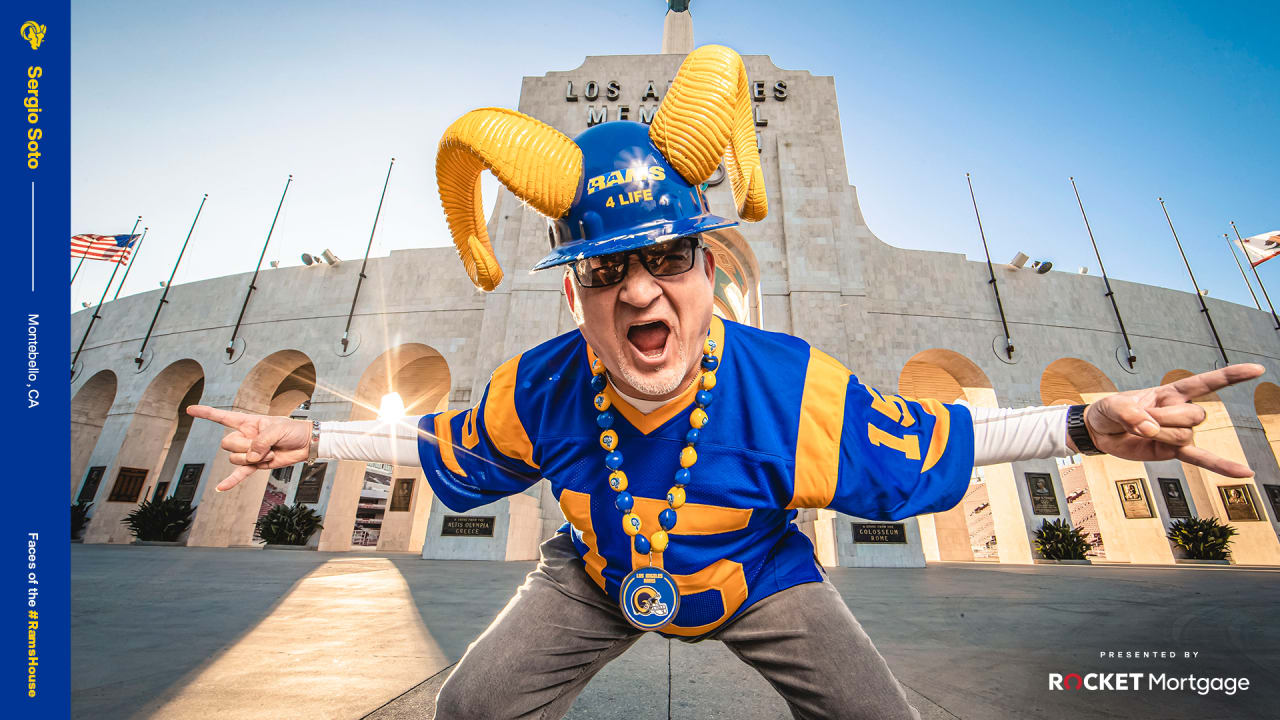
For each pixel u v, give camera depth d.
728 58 1.40
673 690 2.71
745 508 1.38
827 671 1.30
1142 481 18.98
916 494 1.38
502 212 18.59
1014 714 2.47
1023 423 1.38
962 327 19.64
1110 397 1.25
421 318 20.55
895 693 1.27
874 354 19.00
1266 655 3.55
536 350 1.68
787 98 19.27
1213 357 21.56
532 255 17.30
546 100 19.39
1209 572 11.62
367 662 3.13
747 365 1.47
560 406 1.55
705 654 3.48
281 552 15.82
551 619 1.45
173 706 2.37
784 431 1.40
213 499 19.38
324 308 21.53
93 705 2.37
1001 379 19.20
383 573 8.61
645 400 1.42
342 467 19.47
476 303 20.39
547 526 15.09
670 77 19.56
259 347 21.47
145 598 5.39
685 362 1.30
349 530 19.16
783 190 17.83
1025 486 17.64
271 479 20.48
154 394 22.45
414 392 26.41
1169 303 21.84
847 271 17.67
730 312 20.19
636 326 1.32
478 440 1.68
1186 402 1.15
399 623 4.36
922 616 5.08
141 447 21.92
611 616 1.52
